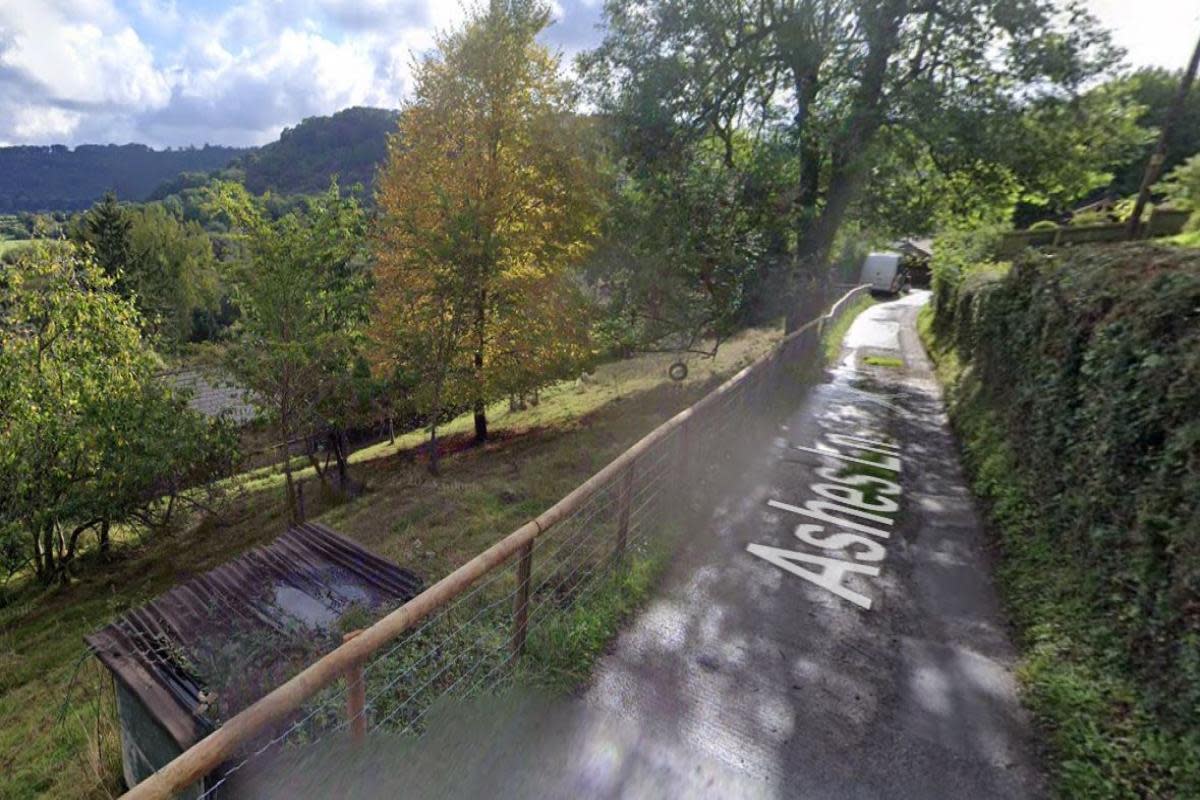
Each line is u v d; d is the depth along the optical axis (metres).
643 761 2.88
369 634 2.38
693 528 5.52
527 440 12.05
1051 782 2.85
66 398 9.96
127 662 3.68
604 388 16.44
